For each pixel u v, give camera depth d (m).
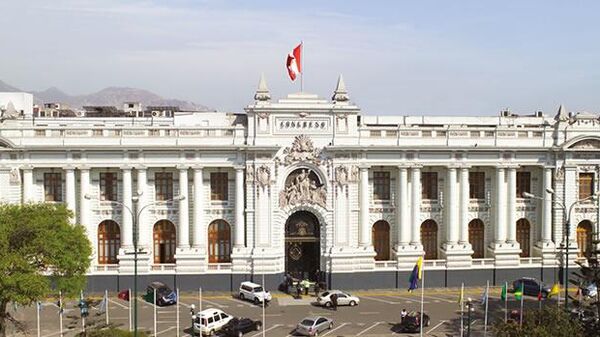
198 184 90.81
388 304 85.00
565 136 95.06
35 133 89.19
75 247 68.31
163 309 82.31
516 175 96.44
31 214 67.12
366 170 92.31
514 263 95.00
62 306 69.31
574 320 57.91
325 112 91.44
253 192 91.00
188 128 90.56
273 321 77.25
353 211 92.50
